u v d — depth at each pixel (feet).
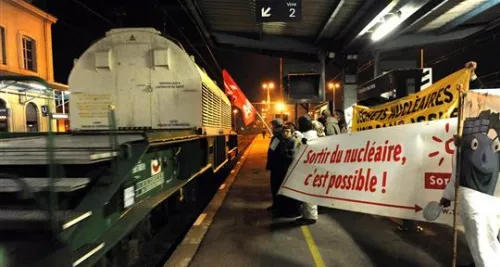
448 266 14.61
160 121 22.68
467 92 11.43
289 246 17.38
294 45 48.80
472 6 34.88
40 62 79.66
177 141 16.08
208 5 37.35
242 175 42.93
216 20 42.47
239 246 17.48
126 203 11.72
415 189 13.26
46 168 10.01
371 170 14.49
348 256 15.96
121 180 9.80
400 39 46.21
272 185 24.35
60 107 70.33
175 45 22.57
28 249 8.23
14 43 72.02
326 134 27.14
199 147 24.67
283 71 47.96
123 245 14.15
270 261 15.60
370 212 14.15
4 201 9.07
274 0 32.14
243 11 38.96
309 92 47.29
